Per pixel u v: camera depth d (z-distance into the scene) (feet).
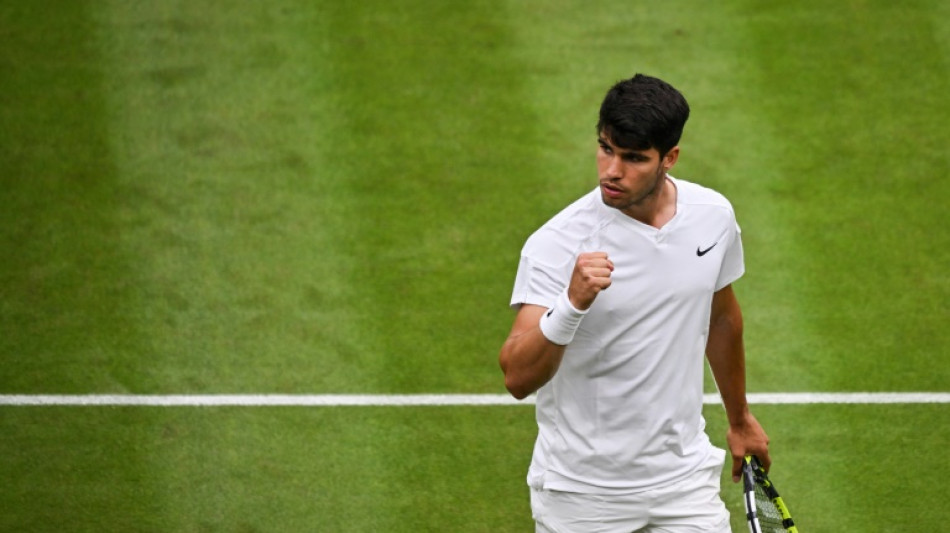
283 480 66.74
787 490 66.44
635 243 44.34
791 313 80.12
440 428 70.85
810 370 75.46
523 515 64.75
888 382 74.43
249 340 77.20
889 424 71.15
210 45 104.42
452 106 99.35
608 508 46.80
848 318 79.71
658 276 44.62
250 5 109.19
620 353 44.98
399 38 106.22
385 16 108.78
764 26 108.27
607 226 44.39
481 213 89.20
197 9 108.37
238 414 71.41
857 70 103.40
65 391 72.74
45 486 65.72
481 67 103.40
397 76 102.22
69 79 100.37
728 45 105.91
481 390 73.97
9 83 99.66
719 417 72.08
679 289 44.91
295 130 96.37
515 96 100.53
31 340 76.54
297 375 74.59
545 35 106.93
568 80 102.12
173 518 63.82
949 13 109.29
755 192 90.99
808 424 71.20
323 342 77.25
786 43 106.32
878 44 106.22
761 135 96.58
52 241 84.99
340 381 74.23
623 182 42.37
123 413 71.20
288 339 77.41
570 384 45.85
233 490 65.92
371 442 69.67
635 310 44.60
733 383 51.26
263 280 82.38
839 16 109.40
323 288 81.87
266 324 78.59
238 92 99.81
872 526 63.98
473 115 98.53
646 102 41.45
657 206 44.55
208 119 97.09
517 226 88.12
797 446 69.62
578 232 44.62
